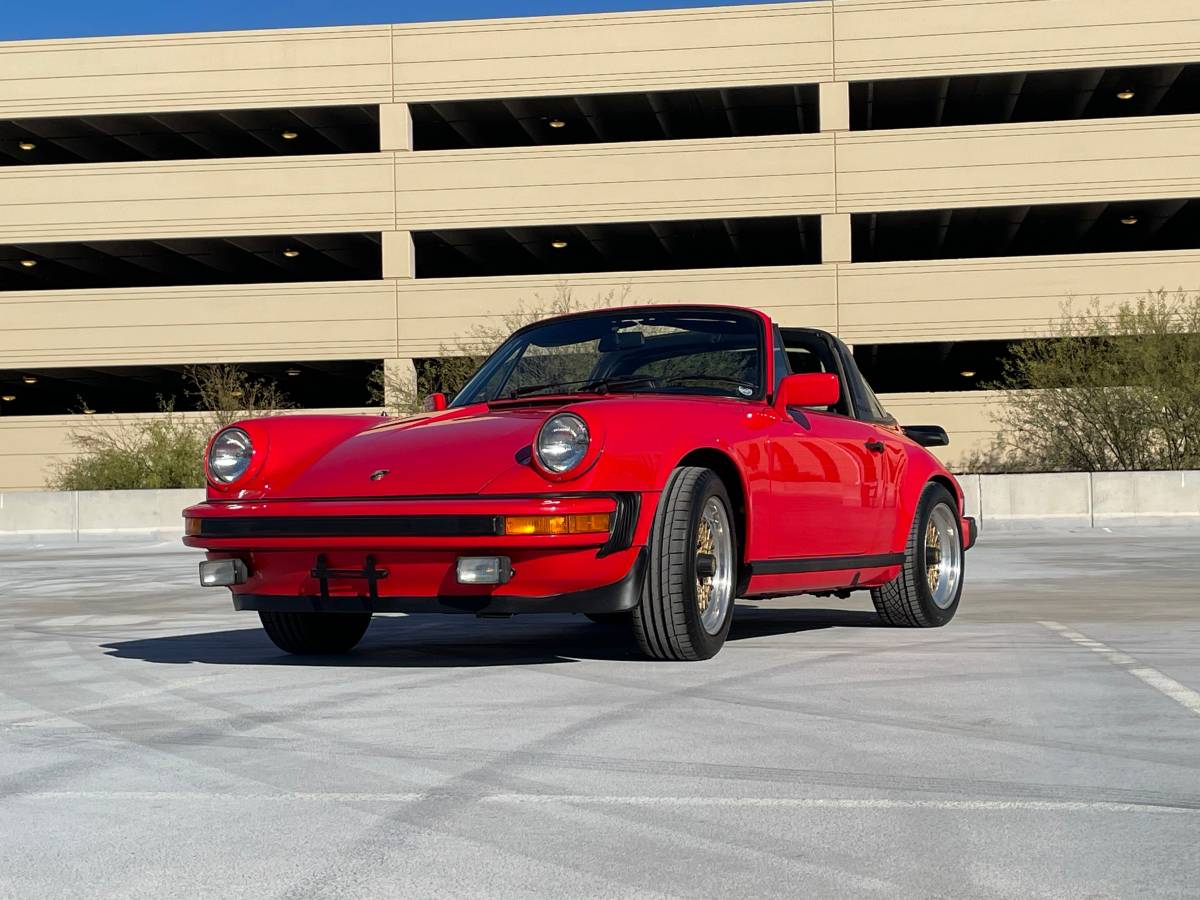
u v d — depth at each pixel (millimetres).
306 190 33469
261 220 33531
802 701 4277
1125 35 31719
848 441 6082
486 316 32875
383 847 2676
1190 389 24688
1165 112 38094
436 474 4867
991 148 31828
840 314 32031
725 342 5941
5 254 36875
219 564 5121
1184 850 2615
